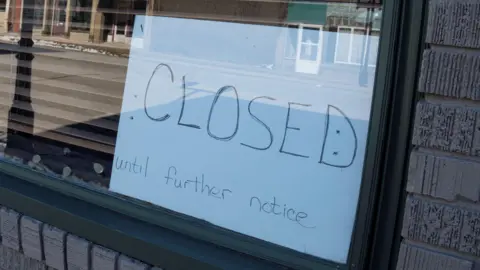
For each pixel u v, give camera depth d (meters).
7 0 2.66
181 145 2.01
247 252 1.78
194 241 1.87
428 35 1.44
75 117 2.36
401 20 1.54
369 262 1.59
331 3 1.71
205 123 1.96
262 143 1.83
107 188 2.15
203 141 1.96
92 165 2.23
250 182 1.84
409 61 1.52
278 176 1.79
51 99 2.47
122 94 2.20
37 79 2.54
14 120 2.60
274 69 1.83
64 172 2.29
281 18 1.82
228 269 1.70
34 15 2.56
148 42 2.14
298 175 1.75
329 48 1.71
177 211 1.96
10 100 2.63
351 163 1.65
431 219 1.45
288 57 1.80
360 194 1.60
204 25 2.00
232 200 1.86
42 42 2.53
